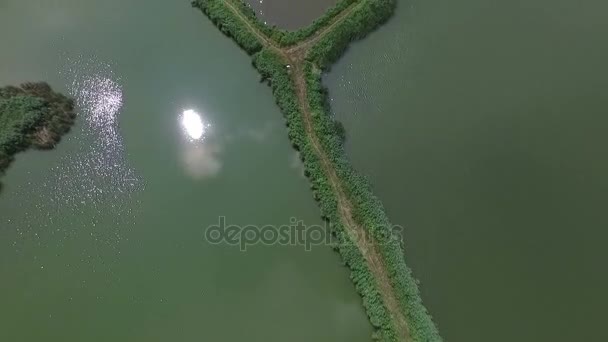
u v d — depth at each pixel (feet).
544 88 138.41
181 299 113.60
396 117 134.51
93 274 116.37
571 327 109.40
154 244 119.44
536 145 129.90
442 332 109.40
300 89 135.95
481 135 131.34
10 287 114.83
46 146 130.93
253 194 125.18
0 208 123.95
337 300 114.11
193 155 130.00
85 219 122.42
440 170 126.62
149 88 139.54
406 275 113.09
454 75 140.67
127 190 125.80
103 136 133.18
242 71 141.69
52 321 111.34
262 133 133.08
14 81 140.05
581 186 124.77
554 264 115.75
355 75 140.97
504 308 111.24
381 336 108.27
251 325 111.14
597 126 132.77
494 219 120.67
